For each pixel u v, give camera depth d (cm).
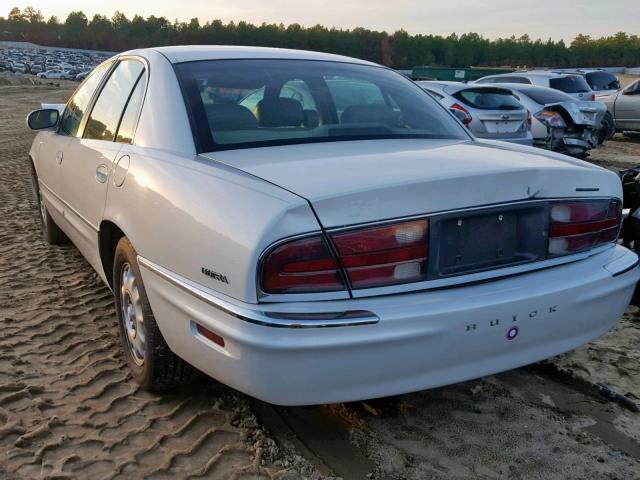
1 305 405
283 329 209
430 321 222
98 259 350
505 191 242
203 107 294
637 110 1504
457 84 1004
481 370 240
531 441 276
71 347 350
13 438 266
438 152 279
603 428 288
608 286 265
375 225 219
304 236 212
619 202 283
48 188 479
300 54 363
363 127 317
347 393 221
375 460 260
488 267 244
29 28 17888
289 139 293
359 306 218
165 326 261
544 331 250
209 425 280
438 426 286
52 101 3145
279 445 268
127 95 346
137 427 277
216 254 226
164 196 259
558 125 1028
